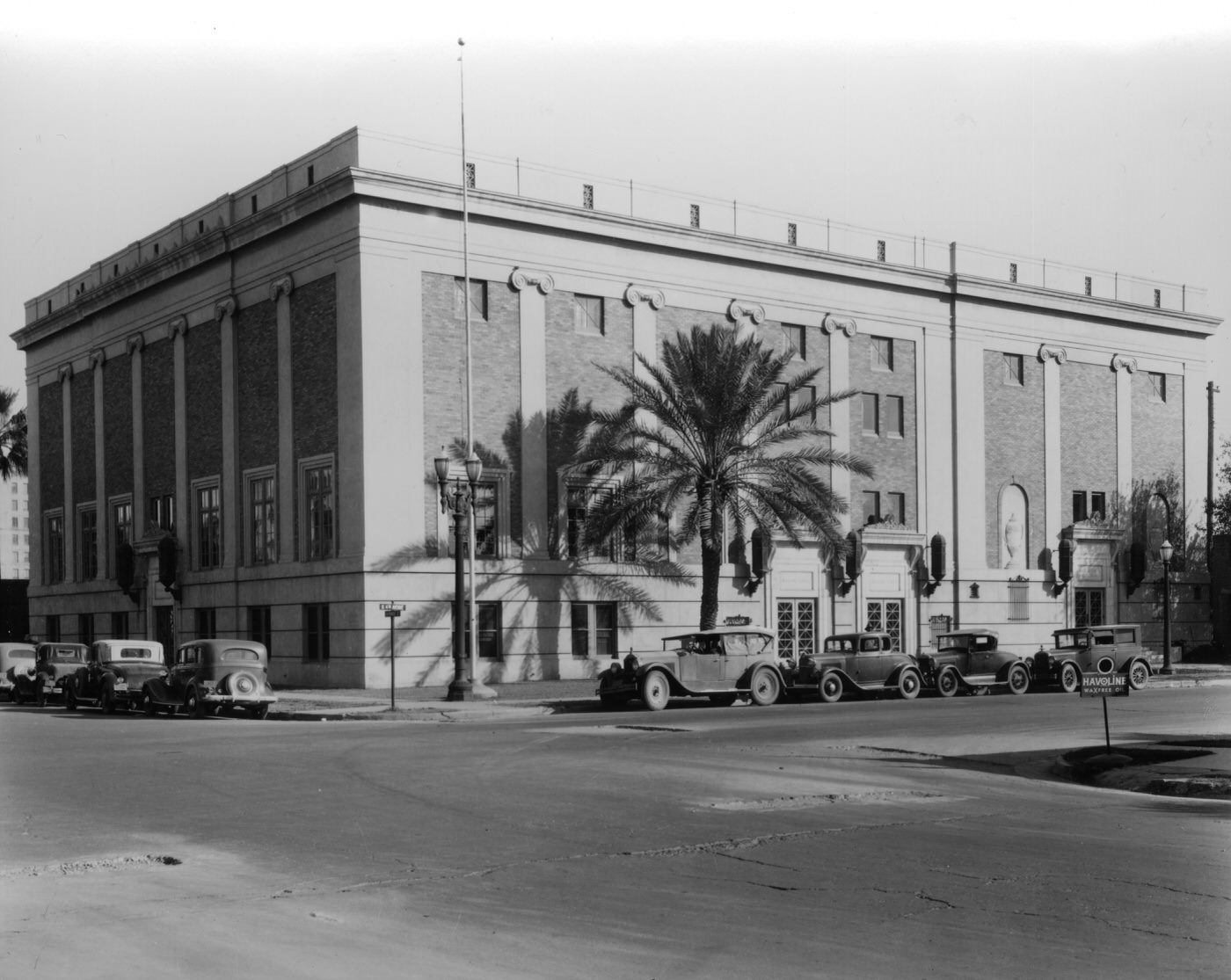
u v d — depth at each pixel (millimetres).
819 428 42750
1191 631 57219
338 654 38312
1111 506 54969
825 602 46562
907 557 48781
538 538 40531
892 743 20219
